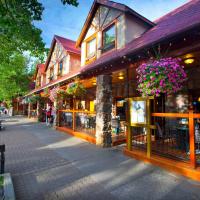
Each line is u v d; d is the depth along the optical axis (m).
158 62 4.30
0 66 12.34
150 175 4.71
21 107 34.28
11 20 4.50
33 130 13.00
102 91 8.09
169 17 9.20
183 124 7.51
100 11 10.98
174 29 5.01
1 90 21.61
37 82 25.77
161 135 7.56
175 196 3.66
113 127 10.06
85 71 8.49
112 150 7.35
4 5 4.00
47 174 4.84
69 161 5.93
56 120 13.56
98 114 8.27
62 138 9.91
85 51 12.52
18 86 24.64
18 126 15.38
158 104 9.55
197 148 5.93
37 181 4.41
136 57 6.06
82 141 9.12
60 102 13.67
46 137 10.24
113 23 9.98
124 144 8.30
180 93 8.73
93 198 3.63
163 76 4.15
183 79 4.32
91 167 5.36
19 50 7.01
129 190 3.94
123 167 5.32
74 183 4.30
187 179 4.42
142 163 5.64
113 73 8.17
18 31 5.45
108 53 10.05
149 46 5.07
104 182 4.34
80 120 12.09
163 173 4.82
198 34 4.31
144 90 4.51
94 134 9.74
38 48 6.65
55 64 18.27
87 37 12.37
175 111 8.85
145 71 4.41
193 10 6.73
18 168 5.29
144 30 9.73
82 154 6.77
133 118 6.33
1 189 3.50
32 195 3.74
